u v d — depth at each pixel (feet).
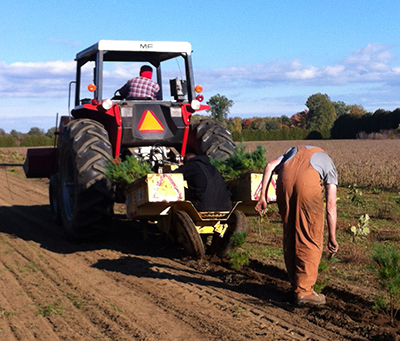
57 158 28.17
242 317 12.57
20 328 12.14
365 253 18.72
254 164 19.80
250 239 21.45
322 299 13.38
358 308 13.17
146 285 15.47
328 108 339.98
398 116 224.94
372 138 208.44
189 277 16.30
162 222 18.89
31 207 34.22
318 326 11.99
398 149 92.07
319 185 13.14
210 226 18.51
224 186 18.67
